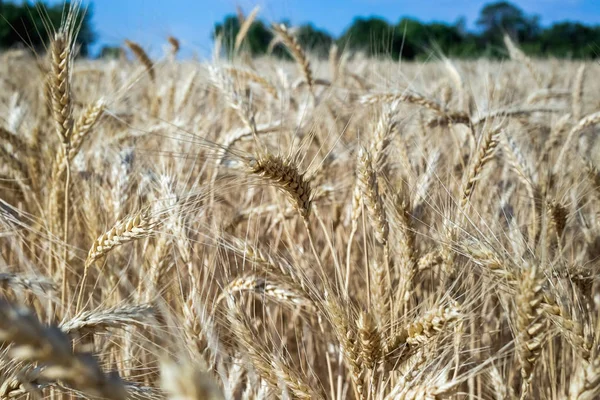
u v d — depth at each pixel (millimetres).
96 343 603
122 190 692
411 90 816
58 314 643
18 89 1364
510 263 531
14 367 464
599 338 490
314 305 579
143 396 467
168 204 597
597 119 861
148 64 1189
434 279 690
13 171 779
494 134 645
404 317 559
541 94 1315
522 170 720
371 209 584
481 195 786
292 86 1289
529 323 492
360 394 538
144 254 674
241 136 843
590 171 704
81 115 677
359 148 640
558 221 657
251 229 798
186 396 300
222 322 608
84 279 575
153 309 521
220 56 1042
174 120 885
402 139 768
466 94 1060
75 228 727
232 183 606
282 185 569
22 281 562
